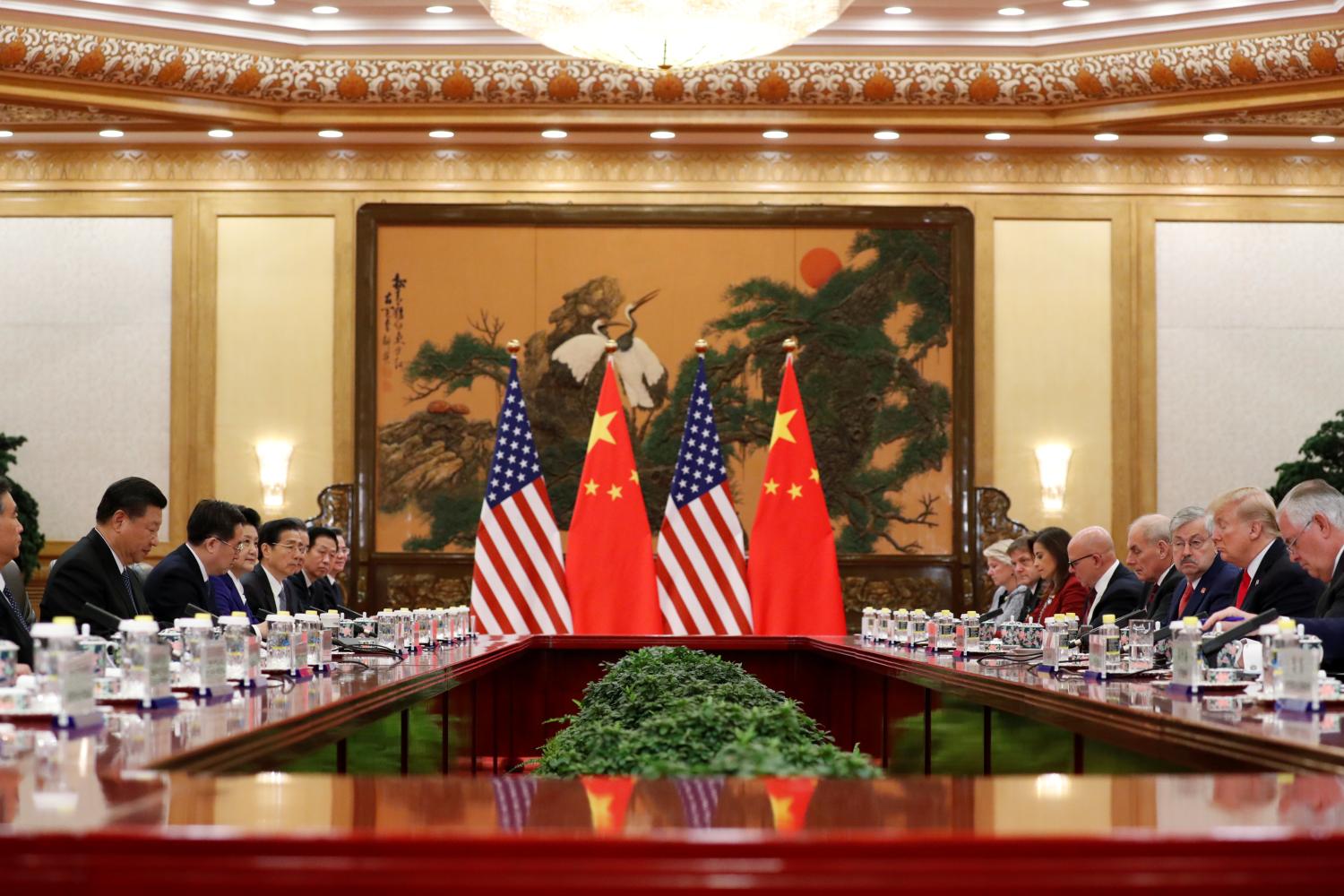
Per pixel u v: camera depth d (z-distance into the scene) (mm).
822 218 11086
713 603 8797
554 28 7918
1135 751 3158
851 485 11031
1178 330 11172
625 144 11125
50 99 9656
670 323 11109
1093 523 11086
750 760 2535
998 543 8938
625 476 8992
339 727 3365
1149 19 9766
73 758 2330
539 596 8727
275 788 1991
